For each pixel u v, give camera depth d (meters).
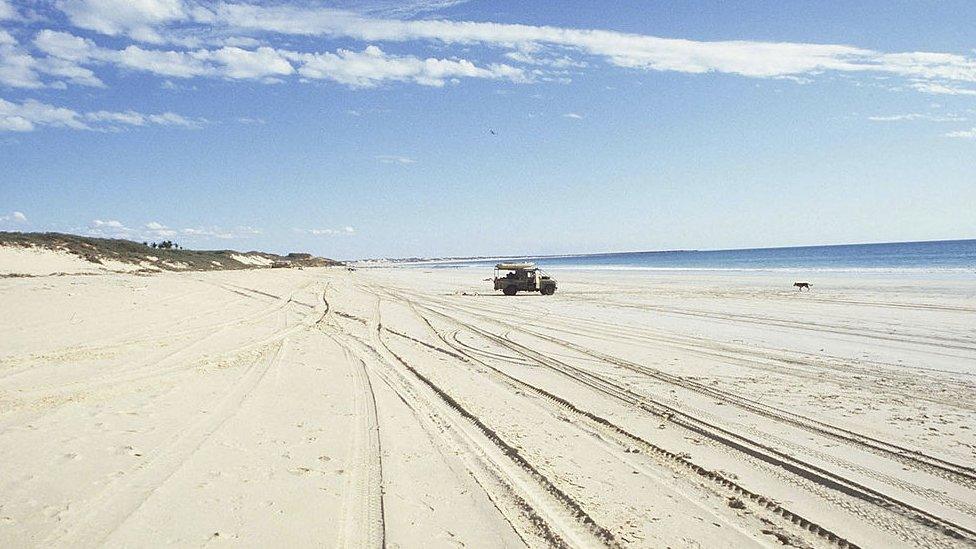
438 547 4.93
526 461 7.21
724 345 17.55
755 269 76.88
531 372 13.52
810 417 9.70
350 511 5.57
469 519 5.52
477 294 41.22
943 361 14.78
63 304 21.08
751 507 6.14
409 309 29.56
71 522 4.94
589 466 7.19
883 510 6.13
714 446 8.18
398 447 7.57
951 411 10.11
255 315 22.88
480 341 18.64
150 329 17.33
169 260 63.69
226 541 4.79
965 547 5.36
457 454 7.41
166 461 6.52
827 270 64.81
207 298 28.03
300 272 79.75
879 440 8.49
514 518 5.58
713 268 86.75
